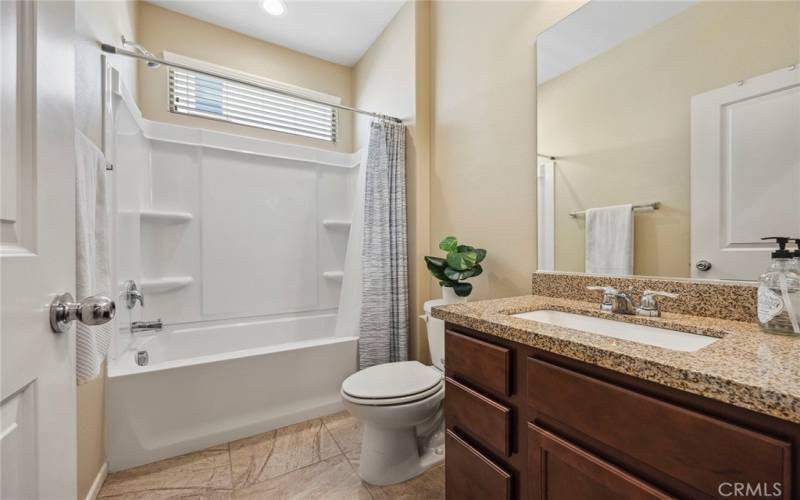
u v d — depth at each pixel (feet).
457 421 3.42
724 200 3.16
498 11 5.59
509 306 3.86
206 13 8.16
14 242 1.54
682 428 1.83
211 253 8.33
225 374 5.66
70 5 2.08
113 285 5.22
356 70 10.20
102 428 4.71
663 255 3.59
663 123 3.58
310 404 6.42
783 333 2.50
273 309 9.12
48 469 1.73
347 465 5.09
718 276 3.19
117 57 5.94
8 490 1.44
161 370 5.20
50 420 1.76
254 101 9.09
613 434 2.14
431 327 5.79
